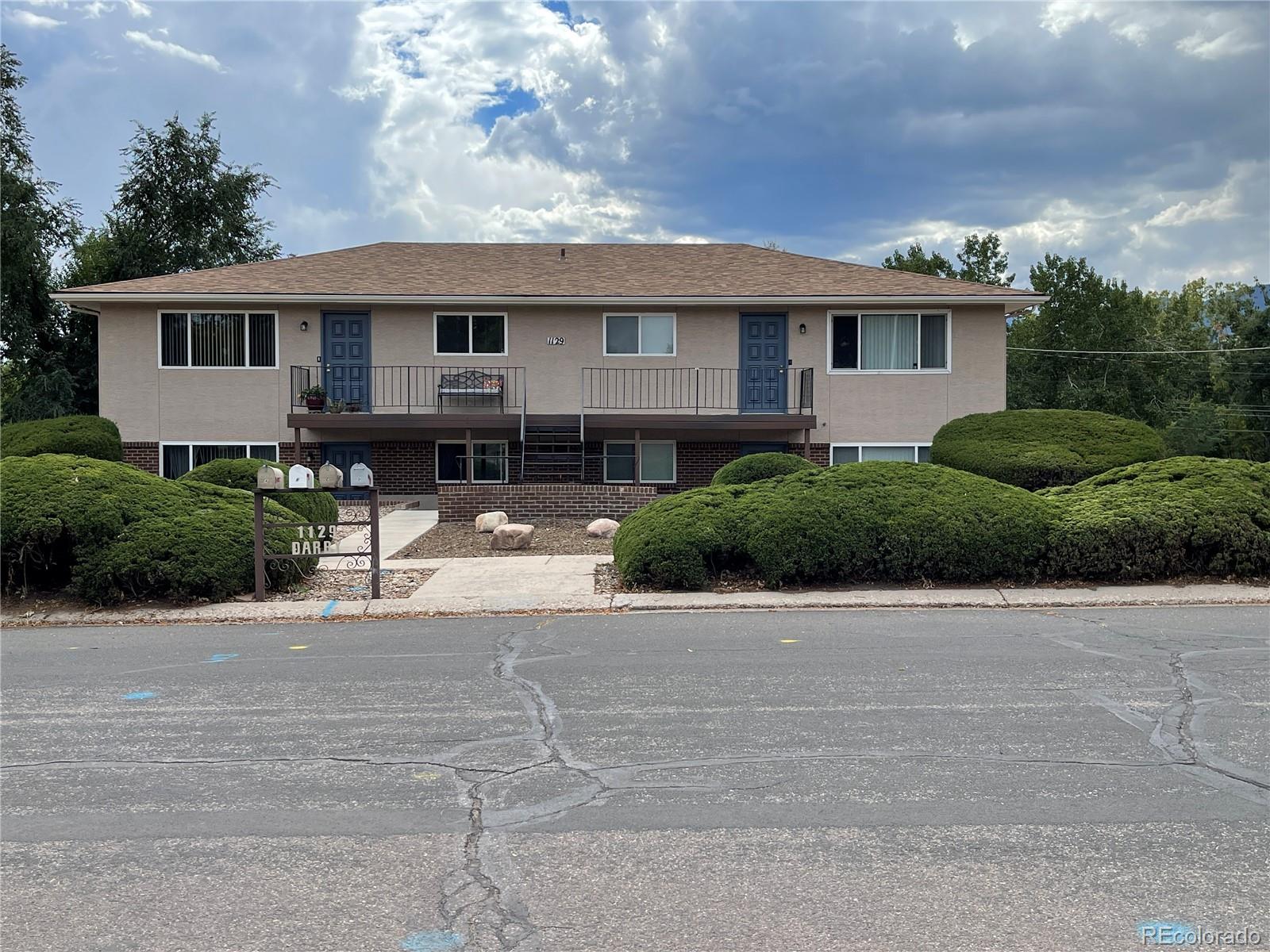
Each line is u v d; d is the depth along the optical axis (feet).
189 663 27.37
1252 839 14.42
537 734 19.92
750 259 82.02
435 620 34.32
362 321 72.59
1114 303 170.60
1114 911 12.30
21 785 17.29
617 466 74.28
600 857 13.98
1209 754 18.19
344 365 72.54
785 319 73.26
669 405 73.46
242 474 56.59
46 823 15.52
